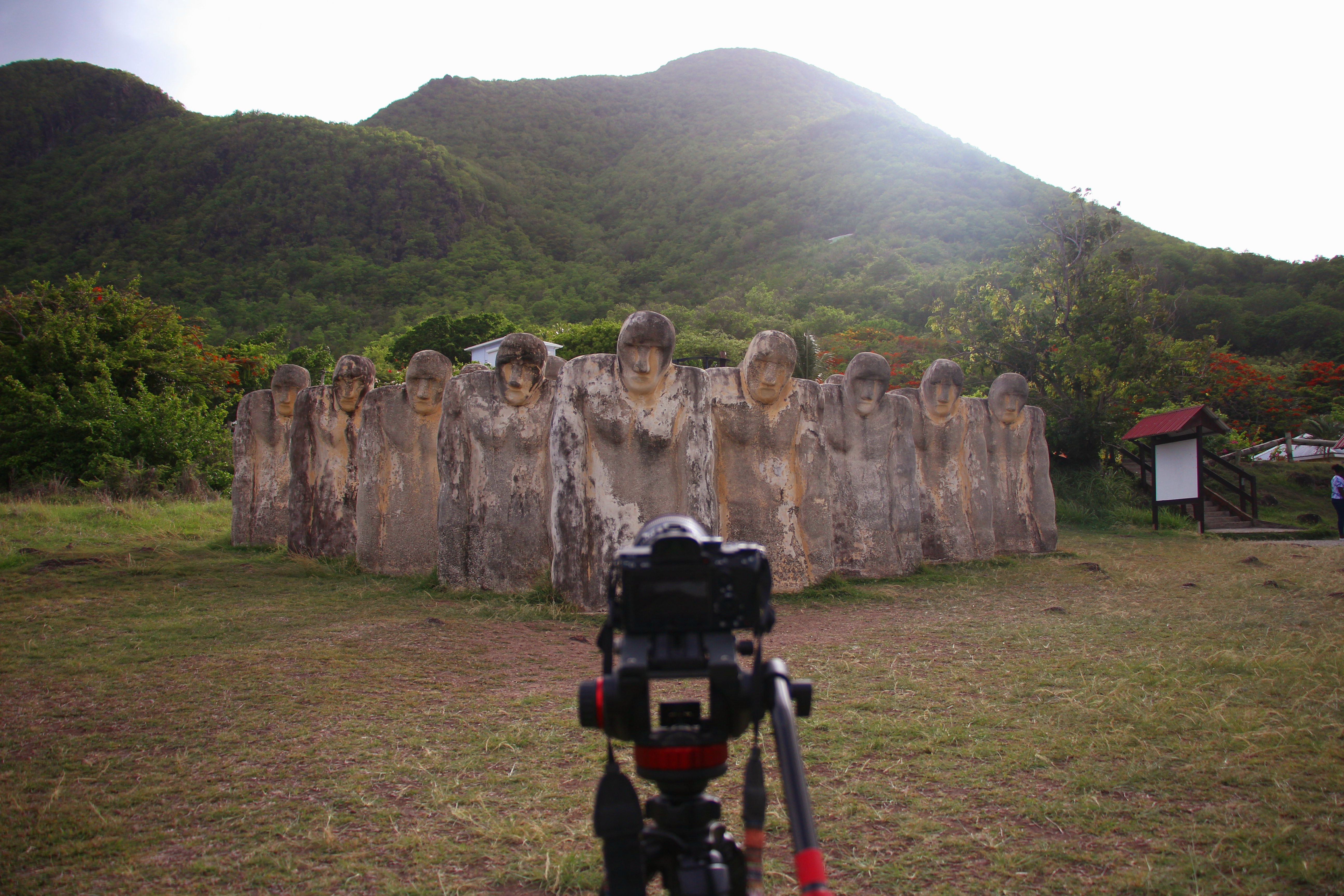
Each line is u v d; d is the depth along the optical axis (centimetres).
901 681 664
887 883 367
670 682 688
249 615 898
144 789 467
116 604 940
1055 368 2388
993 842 400
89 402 2194
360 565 1194
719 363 1485
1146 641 787
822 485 1133
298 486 1334
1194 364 2616
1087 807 435
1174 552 1501
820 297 6612
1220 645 759
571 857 385
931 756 509
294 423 1351
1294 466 2531
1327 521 2028
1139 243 6681
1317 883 358
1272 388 3753
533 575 1046
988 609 987
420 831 418
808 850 185
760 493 1104
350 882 371
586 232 10406
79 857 395
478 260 8656
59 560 1154
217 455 2275
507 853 395
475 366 1241
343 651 752
